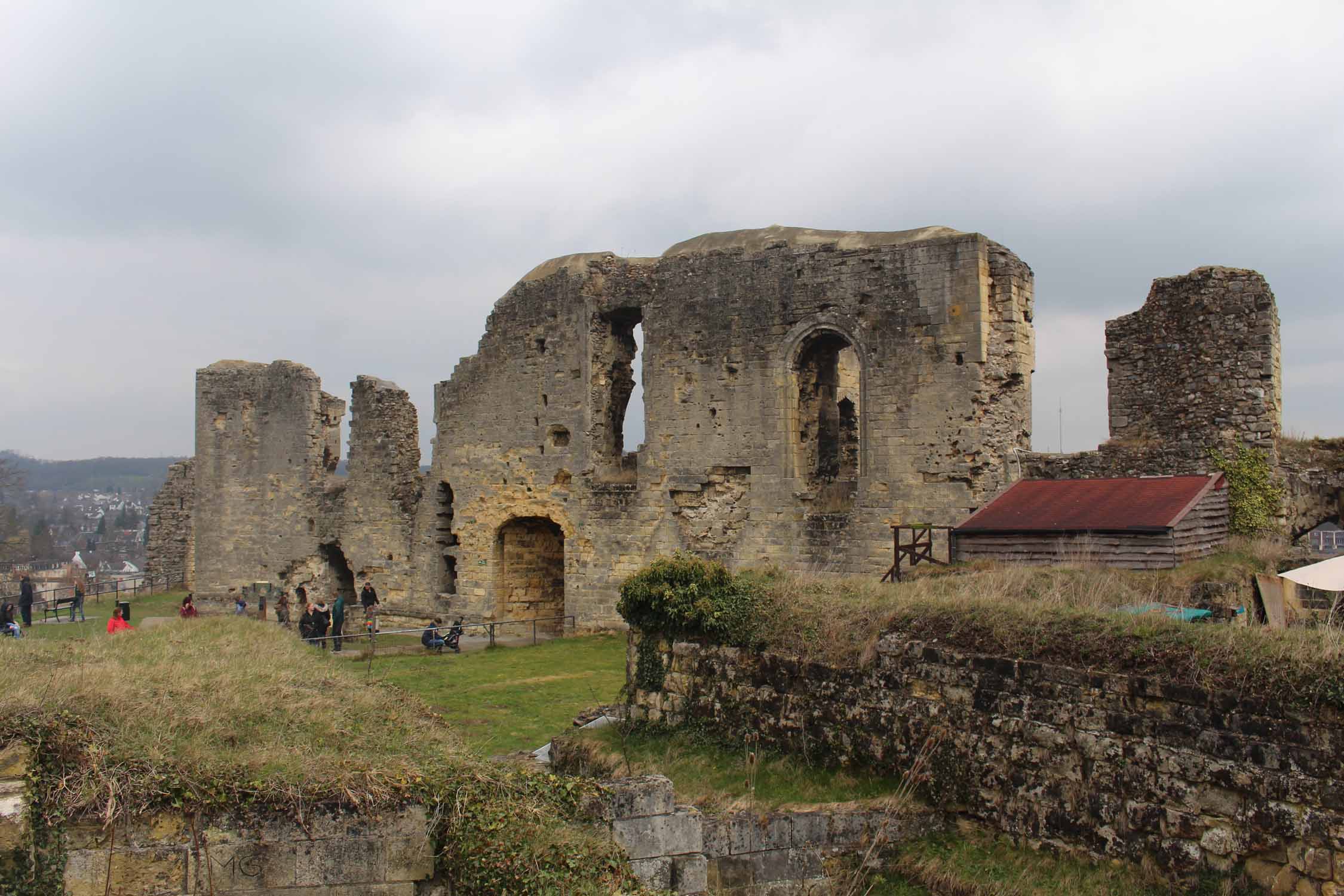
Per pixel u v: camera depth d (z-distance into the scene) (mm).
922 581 17578
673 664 16812
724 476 31719
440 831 9773
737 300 31500
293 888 9250
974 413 27469
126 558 150250
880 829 12516
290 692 12555
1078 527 20344
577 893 9055
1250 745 10195
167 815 9055
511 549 37031
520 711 20703
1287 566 20484
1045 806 11836
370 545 41125
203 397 47094
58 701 9922
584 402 34375
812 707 14695
